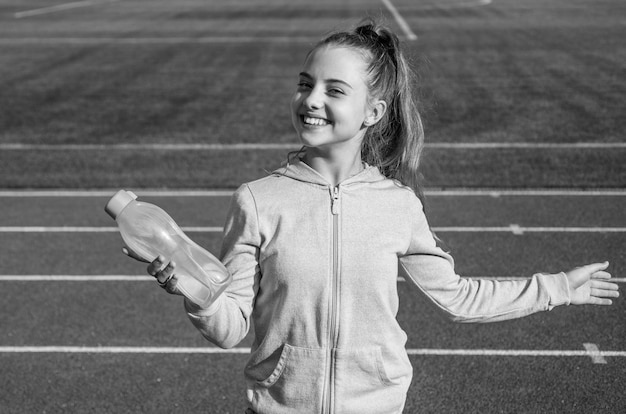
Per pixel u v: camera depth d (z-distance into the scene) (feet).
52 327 20.08
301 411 8.11
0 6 117.29
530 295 8.38
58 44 78.07
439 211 29.04
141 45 76.74
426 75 58.54
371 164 8.94
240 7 110.93
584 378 17.56
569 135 40.45
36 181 33.76
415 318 20.30
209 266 7.39
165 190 32.48
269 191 8.11
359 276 7.95
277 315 8.02
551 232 26.78
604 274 8.68
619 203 29.94
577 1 117.91
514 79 56.70
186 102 50.39
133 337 19.54
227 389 17.21
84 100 51.24
